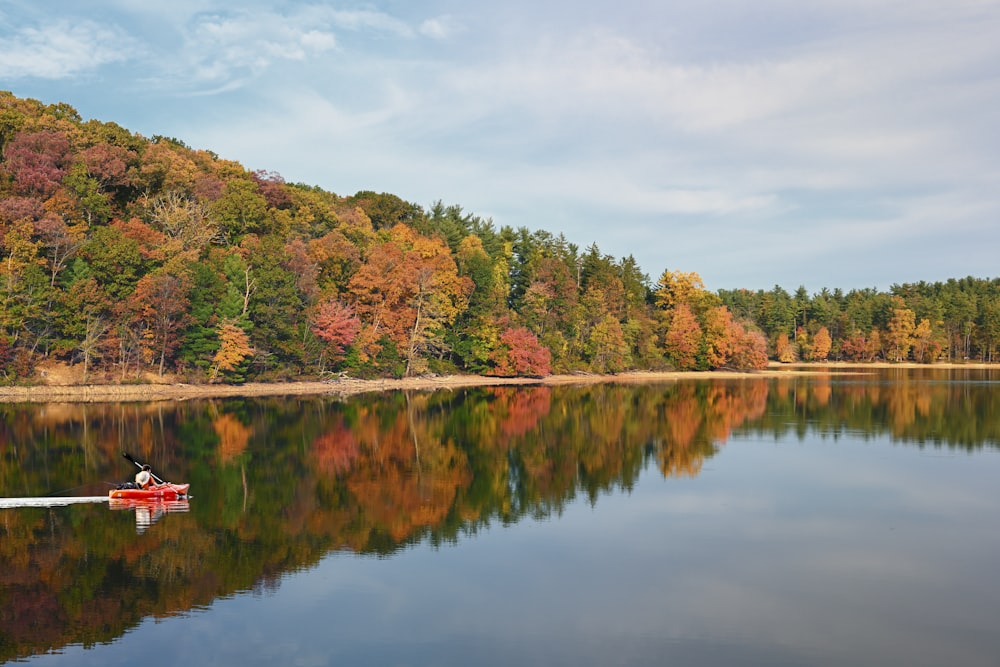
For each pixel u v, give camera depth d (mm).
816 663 15867
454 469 37281
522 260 138000
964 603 19188
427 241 118438
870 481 34250
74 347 72562
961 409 66125
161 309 75188
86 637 17016
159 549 23516
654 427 54188
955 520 27328
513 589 20094
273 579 20828
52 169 80500
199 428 50562
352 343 95125
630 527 26344
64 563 22062
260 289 84500
